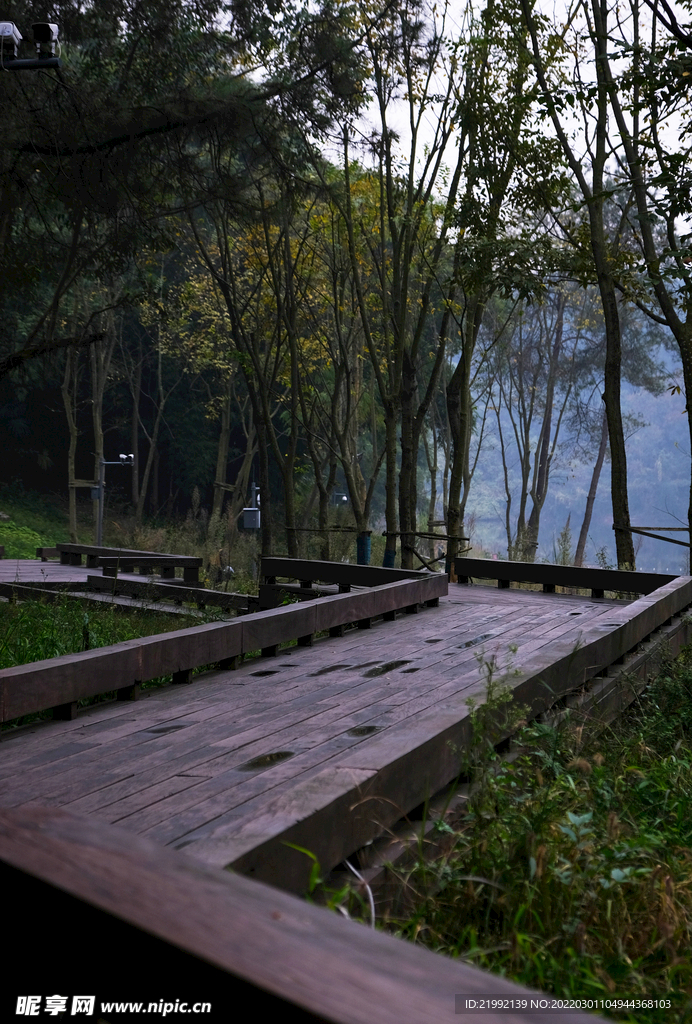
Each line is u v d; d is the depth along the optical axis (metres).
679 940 3.10
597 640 6.61
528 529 33.09
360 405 30.72
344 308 22.53
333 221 19.02
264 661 7.02
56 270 16.89
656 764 5.39
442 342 17.56
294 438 20.41
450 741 4.12
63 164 14.67
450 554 15.67
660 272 13.55
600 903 3.20
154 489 42.53
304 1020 1.00
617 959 2.85
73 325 27.94
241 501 33.66
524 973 2.62
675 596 9.64
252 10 14.73
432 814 3.91
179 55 14.88
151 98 14.81
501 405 38.34
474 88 14.79
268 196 20.98
